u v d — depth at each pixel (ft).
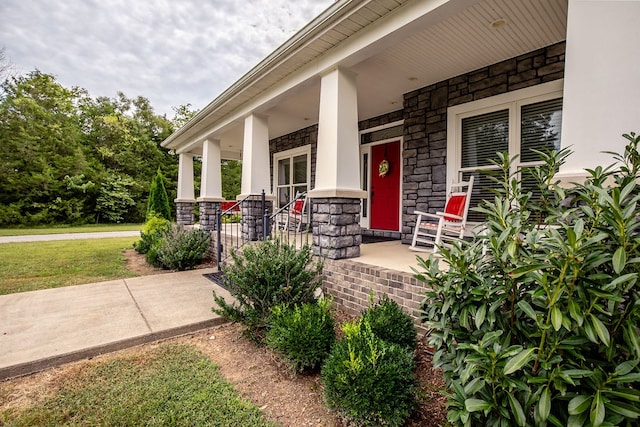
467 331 5.04
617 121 6.06
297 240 18.20
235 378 7.68
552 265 3.86
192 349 9.14
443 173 15.47
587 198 4.57
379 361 6.12
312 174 25.21
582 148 6.41
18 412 6.33
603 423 3.38
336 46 11.94
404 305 9.50
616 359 4.03
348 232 12.56
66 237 38.04
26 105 55.77
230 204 30.14
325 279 12.37
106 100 74.43
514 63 13.01
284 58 13.20
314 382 7.53
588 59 6.36
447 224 13.47
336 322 10.53
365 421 5.66
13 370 7.68
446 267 10.62
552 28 10.86
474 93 14.24
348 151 12.44
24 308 11.96
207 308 12.00
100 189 61.62
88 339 9.21
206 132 23.73
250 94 16.98
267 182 18.70
